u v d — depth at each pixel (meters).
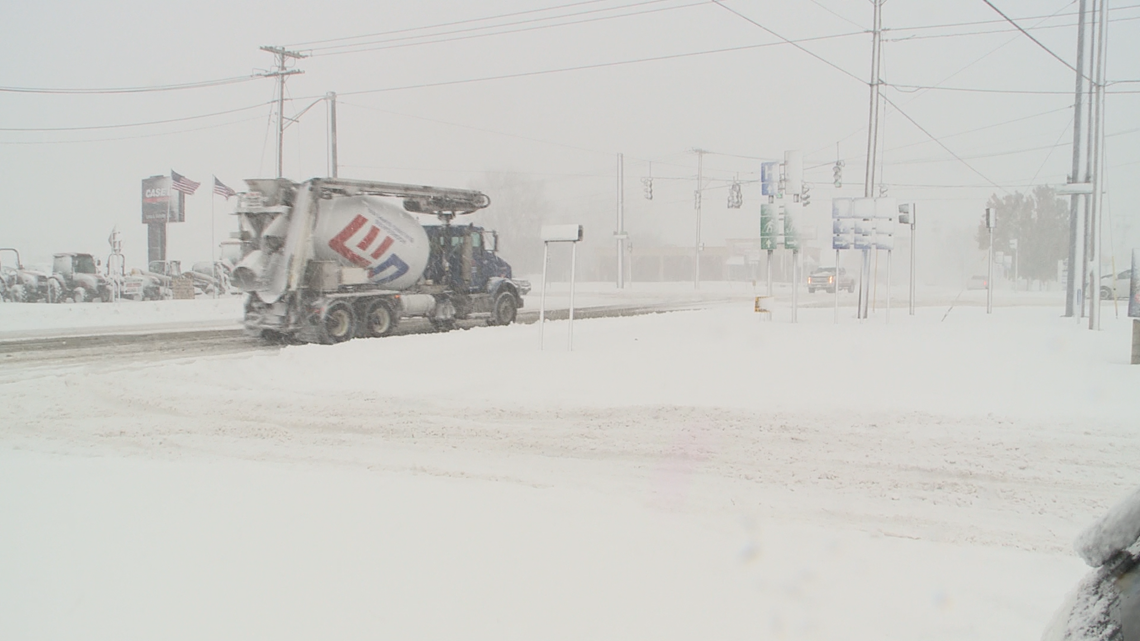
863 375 12.07
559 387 11.81
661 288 62.03
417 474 7.22
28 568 4.53
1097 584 2.20
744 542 5.18
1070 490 6.70
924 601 4.25
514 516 5.61
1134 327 12.83
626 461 7.79
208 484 6.52
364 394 11.59
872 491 6.70
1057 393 10.43
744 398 10.59
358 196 20.14
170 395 11.60
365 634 3.72
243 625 3.81
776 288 61.41
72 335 21.44
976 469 7.29
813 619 3.98
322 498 6.06
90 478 6.74
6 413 10.38
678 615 3.98
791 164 21.17
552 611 3.99
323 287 19.22
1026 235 71.56
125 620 3.88
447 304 22.50
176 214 42.91
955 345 15.62
